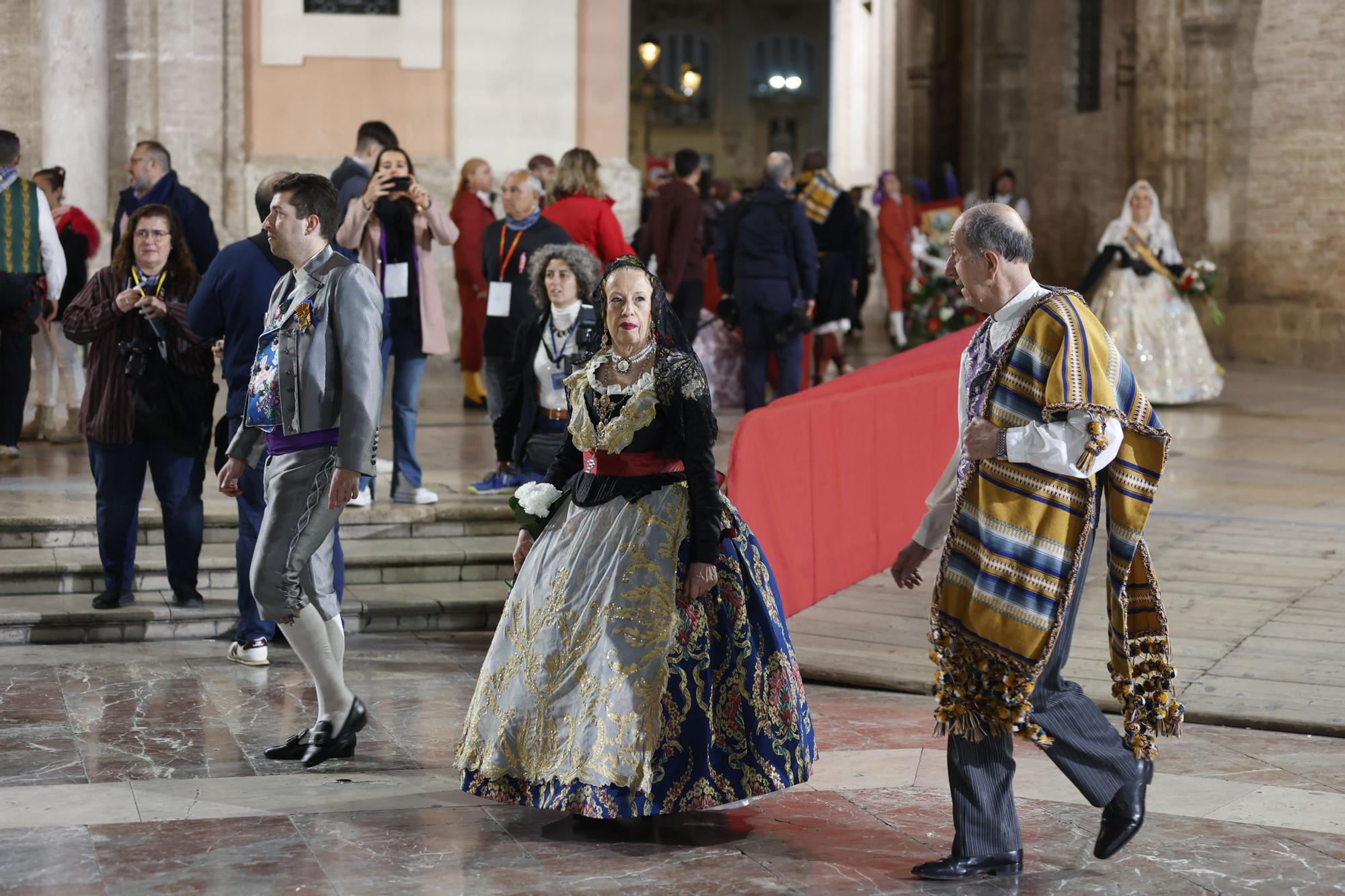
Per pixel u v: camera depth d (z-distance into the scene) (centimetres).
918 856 436
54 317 970
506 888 407
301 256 514
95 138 1380
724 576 456
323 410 509
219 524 789
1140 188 1395
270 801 477
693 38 4769
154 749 533
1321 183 1681
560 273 718
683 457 454
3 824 452
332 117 1488
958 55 2562
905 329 1817
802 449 736
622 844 443
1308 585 761
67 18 1363
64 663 651
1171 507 945
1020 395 401
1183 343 1401
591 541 457
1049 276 2236
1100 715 424
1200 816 470
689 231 1157
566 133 1530
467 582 782
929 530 439
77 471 923
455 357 1596
